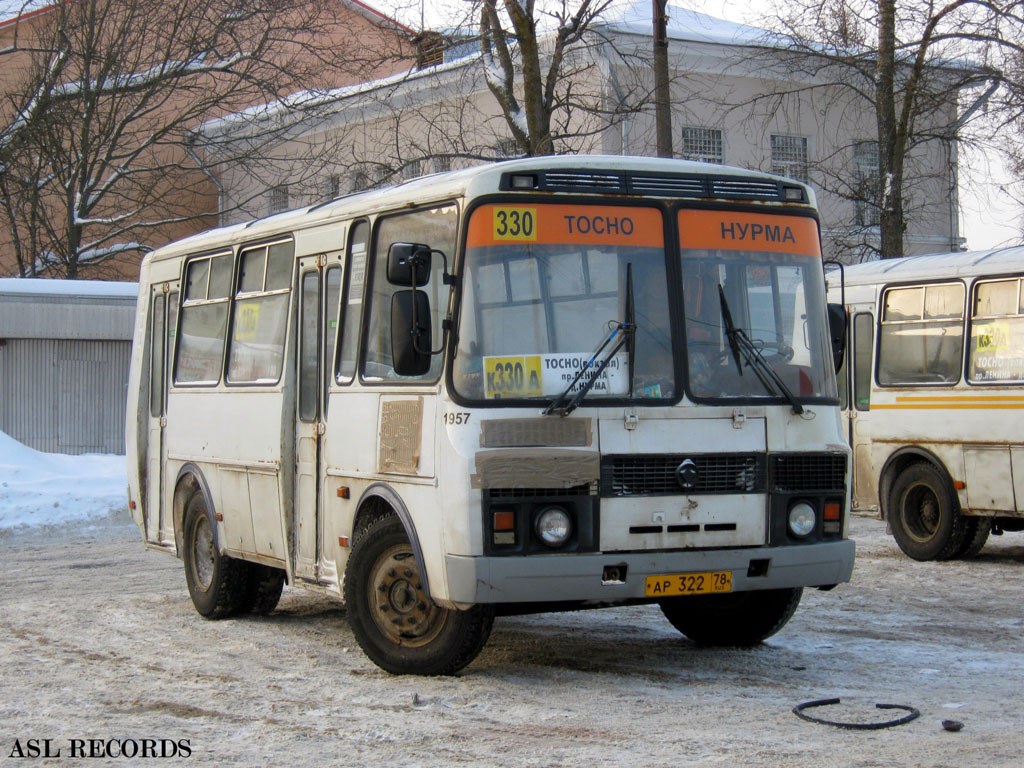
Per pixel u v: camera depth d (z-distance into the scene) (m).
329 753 6.98
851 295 16.58
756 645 10.12
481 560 8.09
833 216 32.38
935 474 15.38
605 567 8.29
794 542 8.85
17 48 33.28
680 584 8.47
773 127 32.09
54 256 36.00
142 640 10.58
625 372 8.52
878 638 10.44
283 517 10.35
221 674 9.14
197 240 12.61
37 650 10.14
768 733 7.25
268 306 10.98
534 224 8.52
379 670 9.19
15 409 23.52
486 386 8.31
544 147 21.30
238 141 35.22
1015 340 14.68
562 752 6.88
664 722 7.54
